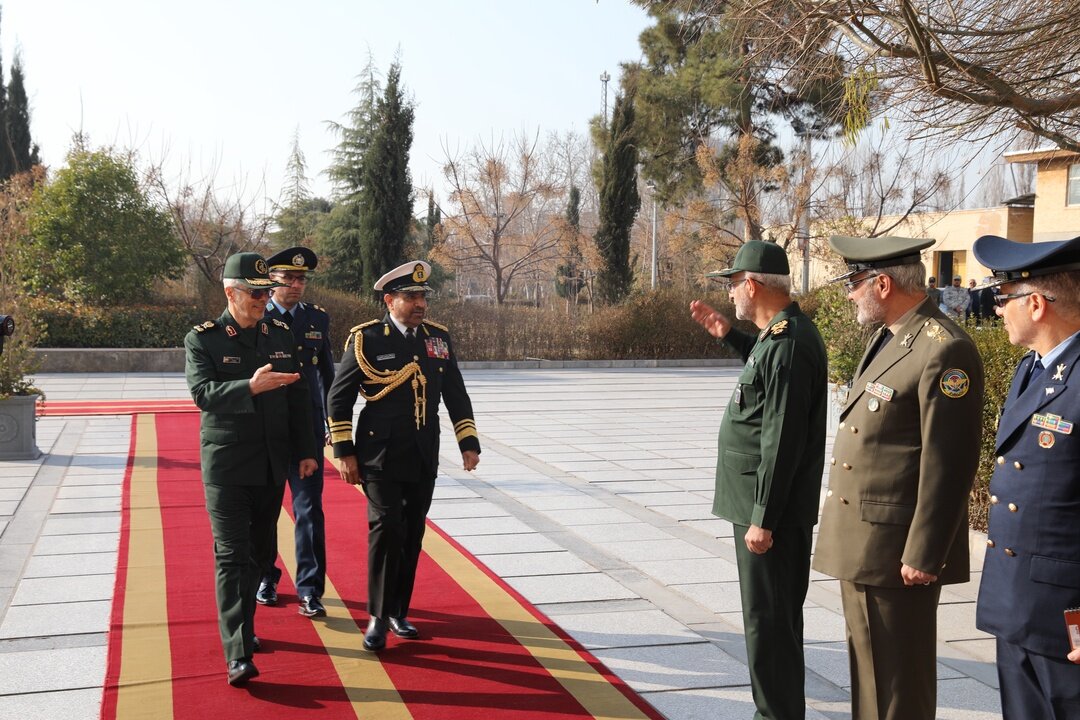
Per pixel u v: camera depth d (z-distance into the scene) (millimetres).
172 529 6508
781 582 3488
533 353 23578
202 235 26594
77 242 20188
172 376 18078
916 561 2949
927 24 5211
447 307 23328
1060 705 2646
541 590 5348
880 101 5660
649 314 23844
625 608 5066
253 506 4285
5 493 7613
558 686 3994
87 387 15945
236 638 3965
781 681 3484
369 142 32594
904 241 3236
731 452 3596
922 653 3129
